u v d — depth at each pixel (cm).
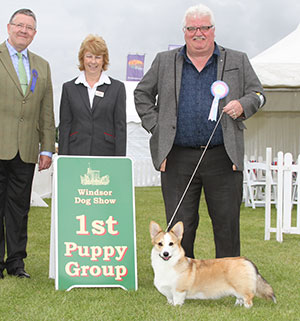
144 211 995
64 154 476
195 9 414
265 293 386
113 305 398
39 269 525
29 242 672
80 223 455
